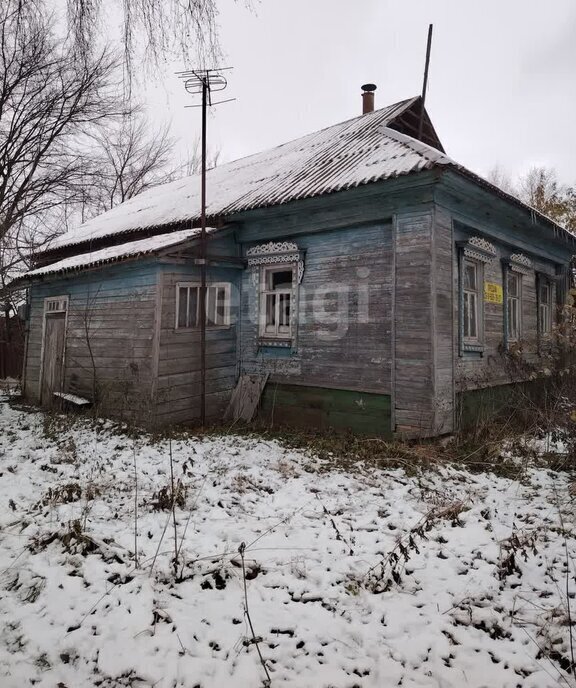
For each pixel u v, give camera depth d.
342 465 5.21
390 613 2.56
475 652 2.29
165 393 6.86
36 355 9.72
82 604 2.61
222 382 7.80
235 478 4.67
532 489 4.49
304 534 3.44
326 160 7.83
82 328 8.23
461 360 6.48
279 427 7.10
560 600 2.67
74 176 12.38
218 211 7.62
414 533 3.40
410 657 2.25
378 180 5.67
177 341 7.06
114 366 7.50
